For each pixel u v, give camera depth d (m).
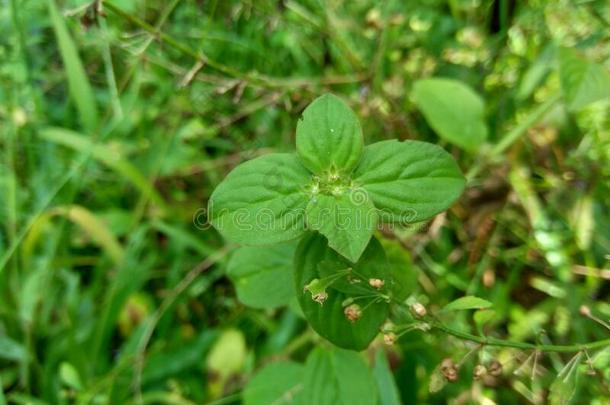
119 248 0.33
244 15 0.33
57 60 0.38
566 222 0.30
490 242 0.31
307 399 0.24
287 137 0.34
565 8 0.30
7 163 0.34
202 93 0.33
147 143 0.37
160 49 0.28
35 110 0.35
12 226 0.32
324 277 0.19
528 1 0.32
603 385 0.25
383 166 0.19
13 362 0.32
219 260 0.33
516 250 0.31
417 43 0.35
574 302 0.28
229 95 0.34
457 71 0.34
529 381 0.26
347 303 0.19
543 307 0.29
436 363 0.28
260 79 0.30
